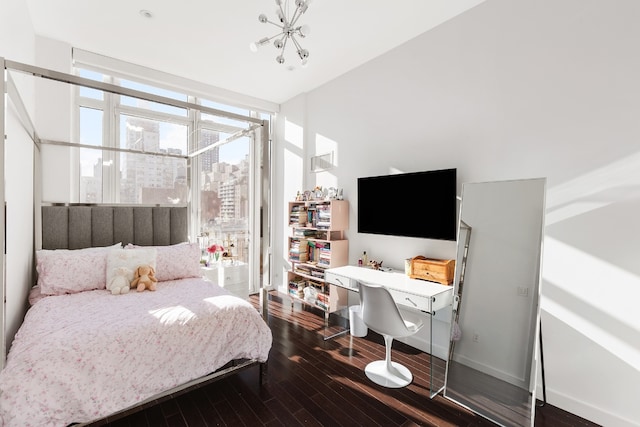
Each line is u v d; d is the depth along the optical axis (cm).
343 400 215
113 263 272
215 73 374
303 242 412
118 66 339
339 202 368
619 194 192
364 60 348
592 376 200
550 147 219
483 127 255
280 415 199
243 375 245
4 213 150
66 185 307
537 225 208
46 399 147
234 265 402
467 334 231
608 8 195
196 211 417
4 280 151
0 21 180
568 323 210
